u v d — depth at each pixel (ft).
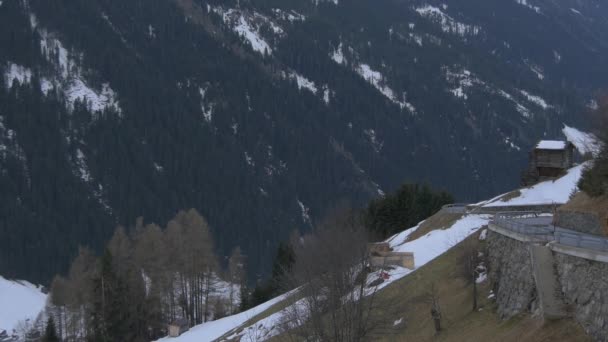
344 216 308.19
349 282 128.26
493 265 135.64
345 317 106.32
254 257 537.65
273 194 654.12
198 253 285.84
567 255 98.07
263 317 200.54
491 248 142.00
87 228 538.06
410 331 139.33
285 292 235.40
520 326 102.01
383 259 194.70
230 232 568.82
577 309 90.79
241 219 592.19
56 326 276.21
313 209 655.35
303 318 129.80
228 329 224.33
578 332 87.56
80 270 267.80
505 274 121.90
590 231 123.85
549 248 105.09
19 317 357.82
